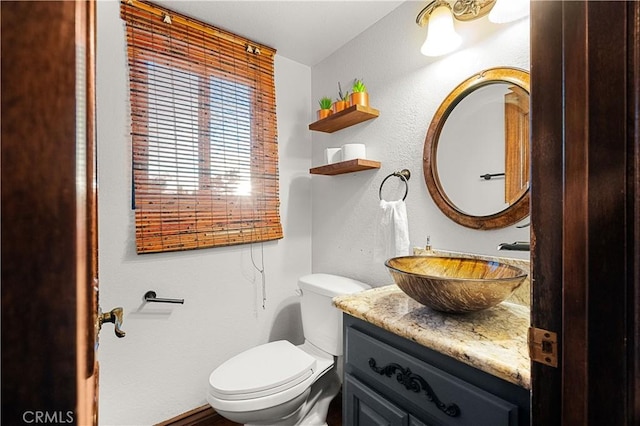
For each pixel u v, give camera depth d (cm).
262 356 145
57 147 30
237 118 175
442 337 76
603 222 33
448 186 128
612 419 33
